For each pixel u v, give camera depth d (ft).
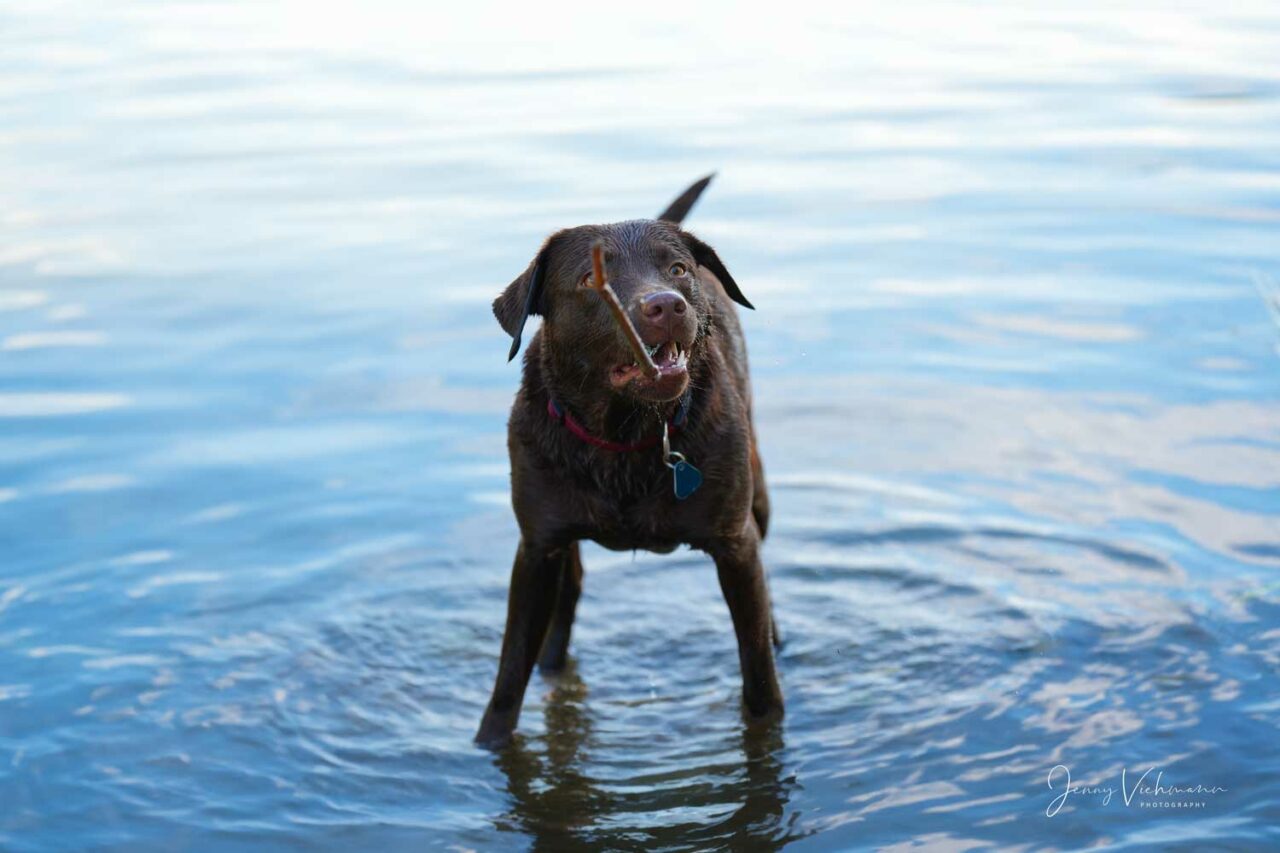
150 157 18.70
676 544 8.95
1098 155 17.87
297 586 10.39
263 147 19.06
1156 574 10.13
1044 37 25.16
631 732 9.22
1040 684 9.26
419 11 29.25
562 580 9.76
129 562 10.57
